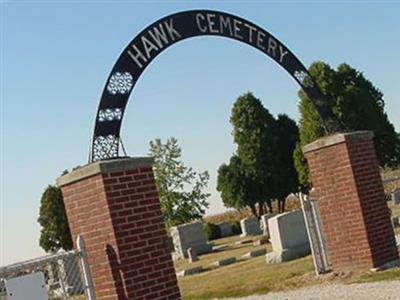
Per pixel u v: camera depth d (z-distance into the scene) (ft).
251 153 189.37
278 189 189.67
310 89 49.37
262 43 46.62
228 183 192.44
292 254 66.44
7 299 27.04
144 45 37.78
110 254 31.24
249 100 190.80
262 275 59.00
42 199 186.60
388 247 47.37
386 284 40.86
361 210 46.16
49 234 184.96
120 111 35.73
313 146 48.39
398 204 120.16
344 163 46.78
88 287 30.66
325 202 48.24
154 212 32.96
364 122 157.69
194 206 159.12
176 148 158.20
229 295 53.21
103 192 31.17
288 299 43.73
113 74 35.99
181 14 40.37
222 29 43.29
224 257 91.66
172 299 32.45
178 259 107.86
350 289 41.91
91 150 34.32
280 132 191.72
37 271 28.99
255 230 134.51
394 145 162.71
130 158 32.73
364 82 163.43
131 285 30.99
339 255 47.80
